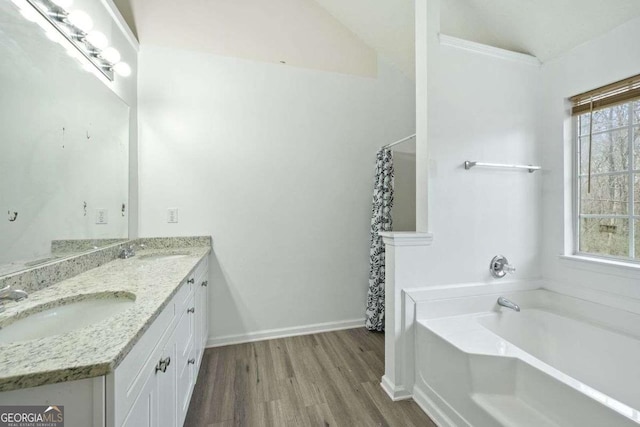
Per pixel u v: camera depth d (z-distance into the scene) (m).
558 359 1.81
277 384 1.80
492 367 1.31
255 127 2.44
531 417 1.17
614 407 0.93
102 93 1.70
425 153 1.81
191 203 2.31
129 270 1.50
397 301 1.71
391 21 2.49
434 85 1.81
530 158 2.06
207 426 1.45
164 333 1.07
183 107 2.29
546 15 1.81
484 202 1.93
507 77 2.00
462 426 1.35
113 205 1.85
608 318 1.67
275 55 2.53
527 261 2.05
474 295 1.88
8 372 0.58
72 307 1.06
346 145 2.70
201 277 1.97
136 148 2.19
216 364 2.04
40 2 1.17
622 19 1.60
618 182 1.73
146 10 2.24
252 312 2.45
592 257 1.85
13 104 1.04
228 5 2.41
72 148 1.41
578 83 1.85
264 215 2.47
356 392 1.74
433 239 1.80
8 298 0.86
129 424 0.75
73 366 0.60
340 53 2.71
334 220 2.66
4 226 0.99
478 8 2.02
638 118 1.63
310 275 2.59
